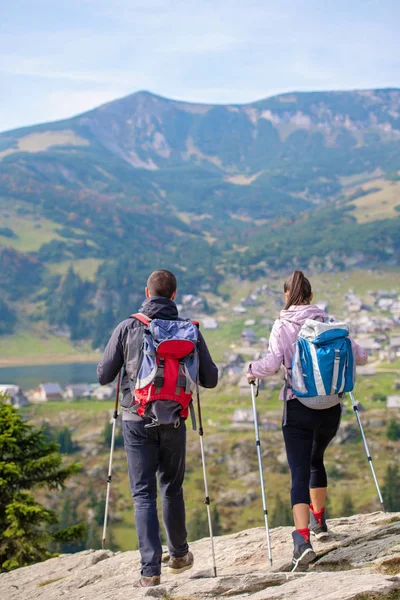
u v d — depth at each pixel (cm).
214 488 10162
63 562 865
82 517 9419
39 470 1809
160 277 625
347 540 680
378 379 18888
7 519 1689
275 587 548
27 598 727
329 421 628
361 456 11250
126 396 597
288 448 626
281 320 641
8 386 18412
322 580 548
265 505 668
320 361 600
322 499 697
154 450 601
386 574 561
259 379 658
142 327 600
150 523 597
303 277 655
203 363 608
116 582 704
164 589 587
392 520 760
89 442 13038
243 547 762
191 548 813
